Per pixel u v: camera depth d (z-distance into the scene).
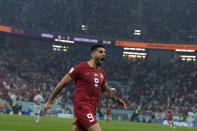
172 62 111.88
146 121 82.62
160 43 105.12
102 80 10.89
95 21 116.44
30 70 100.94
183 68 109.62
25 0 115.69
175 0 123.31
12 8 110.06
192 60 110.62
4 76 90.69
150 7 122.06
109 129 38.41
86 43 107.94
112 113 83.44
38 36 101.56
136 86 103.44
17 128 30.47
